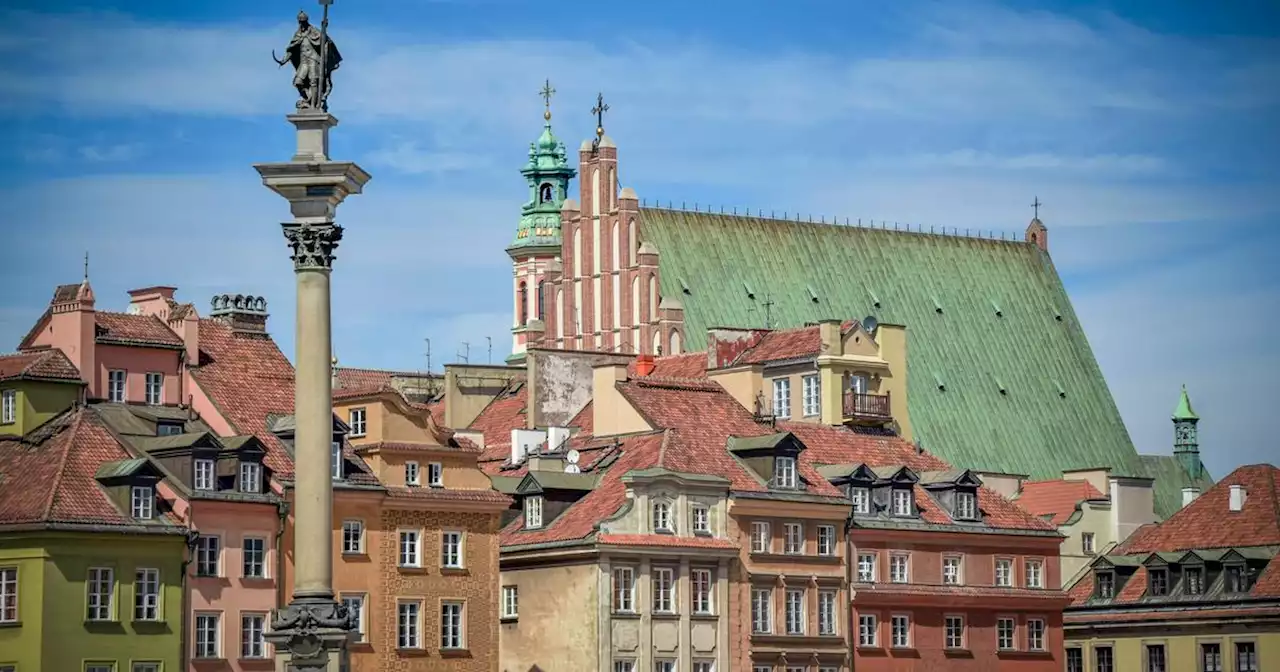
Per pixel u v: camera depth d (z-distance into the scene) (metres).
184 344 125.81
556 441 142.25
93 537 111.88
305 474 82.69
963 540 143.50
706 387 143.25
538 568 130.25
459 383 163.62
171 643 114.00
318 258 83.31
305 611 81.56
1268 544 150.88
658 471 130.38
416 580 124.12
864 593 137.88
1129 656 152.75
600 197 196.00
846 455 146.25
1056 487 181.12
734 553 132.12
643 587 128.50
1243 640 147.25
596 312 195.25
